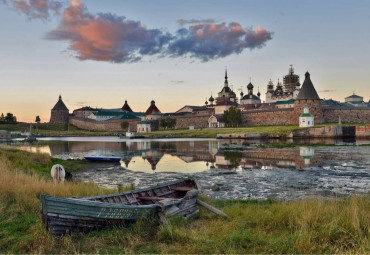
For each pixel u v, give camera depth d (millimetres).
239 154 51188
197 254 9930
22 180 19781
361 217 12102
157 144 80750
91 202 11406
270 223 12781
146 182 28484
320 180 27219
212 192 23250
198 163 41781
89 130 196750
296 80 198500
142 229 12148
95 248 10406
